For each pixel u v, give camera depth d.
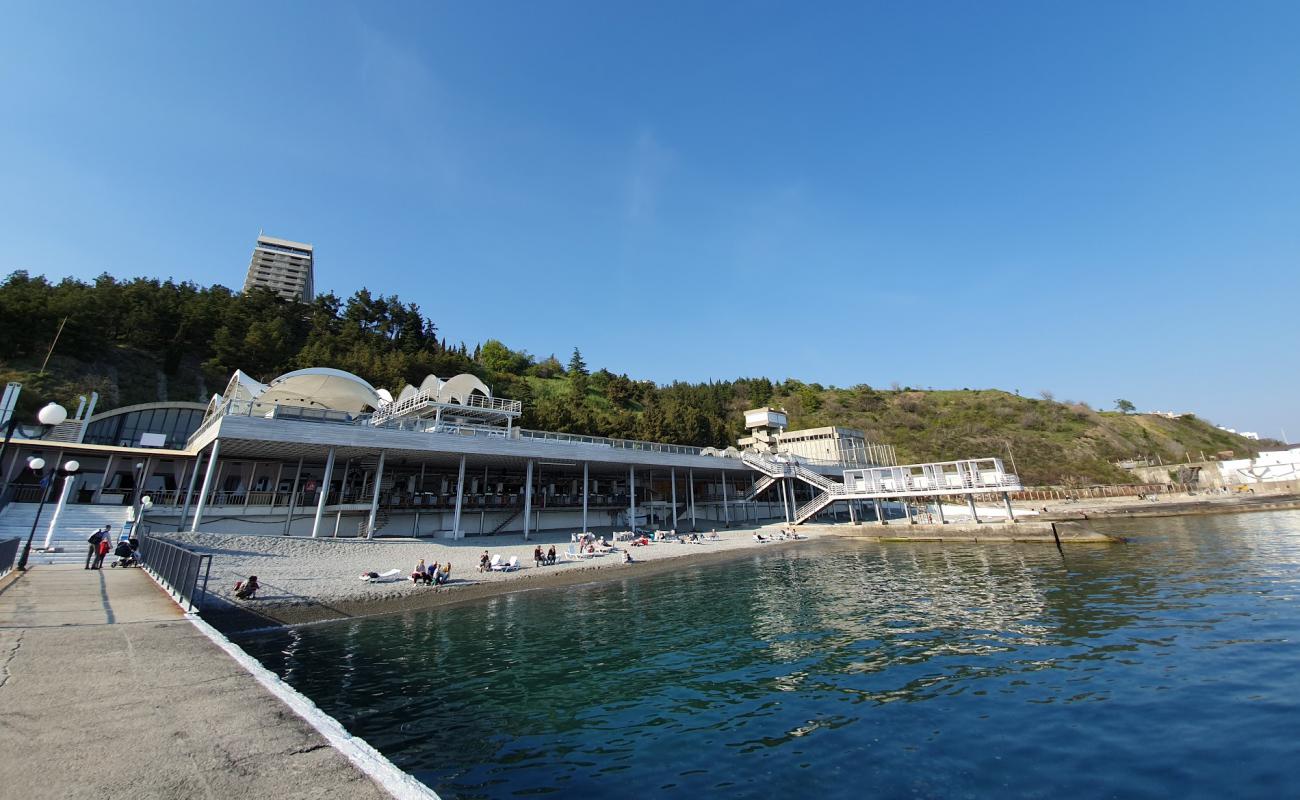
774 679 11.88
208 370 61.03
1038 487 91.50
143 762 4.46
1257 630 13.88
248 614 17.97
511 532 41.12
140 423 41.03
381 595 21.53
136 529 23.16
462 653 14.44
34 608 11.76
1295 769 7.20
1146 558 29.03
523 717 9.98
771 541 45.16
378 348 83.31
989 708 9.77
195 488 34.56
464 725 9.63
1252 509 61.81
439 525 37.81
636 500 54.50
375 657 14.08
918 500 61.62
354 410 42.50
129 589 14.77
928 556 34.41
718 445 88.44
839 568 30.12
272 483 36.78
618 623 17.91
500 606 21.14
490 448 35.59
